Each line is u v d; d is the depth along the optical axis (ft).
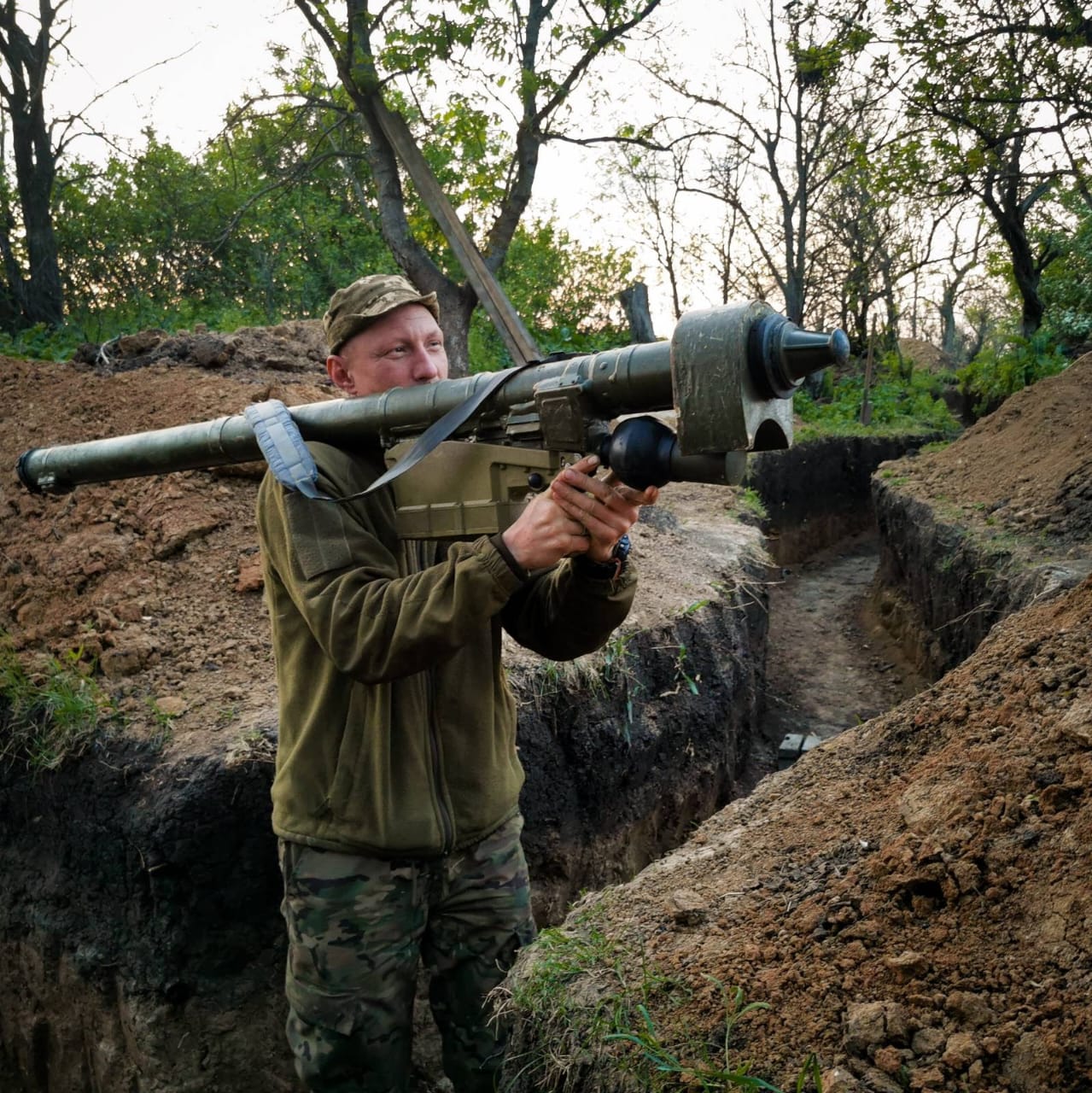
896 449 44.91
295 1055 7.11
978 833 5.83
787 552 37.35
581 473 5.49
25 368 20.45
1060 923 5.10
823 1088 4.72
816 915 5.87
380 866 6.83
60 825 11.19
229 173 56.49
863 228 54.95
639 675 14.17
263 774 10.08
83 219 55.83
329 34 31.30
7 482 16.83
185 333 21.22
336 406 6.82
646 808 13.96
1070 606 7.75
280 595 6.94
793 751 14.48
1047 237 50.49
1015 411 26.48
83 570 14.12
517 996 6.23
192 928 10.04
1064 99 33.04
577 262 78.64
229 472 15.61
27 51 43.70
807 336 4.77
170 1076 10.08
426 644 5.77
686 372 4.86
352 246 64.08
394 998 6.96
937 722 7.41
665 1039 5.36
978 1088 4.62
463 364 33.78
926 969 5.19
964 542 19.42
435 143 36.96
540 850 12.11
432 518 6.35
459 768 7.06
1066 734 6.12
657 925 6.44
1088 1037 4.54
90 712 11.28
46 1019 11.50
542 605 7.09
